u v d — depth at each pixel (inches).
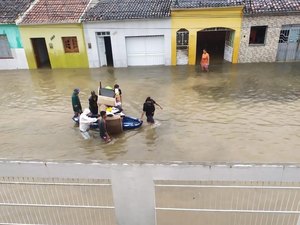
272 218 224.2
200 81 693.3
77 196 242.1
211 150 414.9
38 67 864.3
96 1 849.5
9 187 251.9
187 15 749.3
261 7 738.8
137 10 780.6
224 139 441.7
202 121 501.0
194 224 236.4
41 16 797.9
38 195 246.1
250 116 510.9
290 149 410.3
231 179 188.2
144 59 829.2
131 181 196.7
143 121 509.4
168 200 271.6
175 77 729.6
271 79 682.8
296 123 480.4
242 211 201.9
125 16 762.8
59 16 791.1
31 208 238.1
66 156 419.8
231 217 236.4
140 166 189.8
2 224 228.7
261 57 792.3
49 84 727.7
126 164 190.5
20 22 780.6
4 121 542.0
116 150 426.6
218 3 732.7
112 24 773.9
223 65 797.2
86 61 831.7
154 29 775.7
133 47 813.2
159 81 708.0
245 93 612.7
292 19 738.2
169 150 419.8
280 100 571.8
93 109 496.7
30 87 713.0
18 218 240.4
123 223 218.4
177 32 778.8
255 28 767.7
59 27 787.4
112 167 192.5
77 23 772.0
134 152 419.2
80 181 255.6
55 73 809.5
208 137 449.1
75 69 834.8
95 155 417.7
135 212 211.0
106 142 447.5
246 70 749.3
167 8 776.9
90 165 195.3
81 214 230.8
